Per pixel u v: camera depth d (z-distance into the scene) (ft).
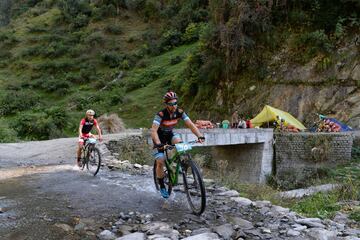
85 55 228.63
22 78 218.79
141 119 148.36
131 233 17.21
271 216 20.39
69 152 53.52
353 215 24.39
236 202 22.89
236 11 120.78
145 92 172.55
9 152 57.00
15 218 19.43
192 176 21.29
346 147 76.59
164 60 200.75
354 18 106.22
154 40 222.89
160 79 181.37
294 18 115.96
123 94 173.78
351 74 101.09
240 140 75.51
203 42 132.46
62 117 124.26
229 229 17.52
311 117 102.78
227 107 119.65
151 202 22.75
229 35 119.65
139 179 30.68
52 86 198.29
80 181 30.04
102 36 239.71
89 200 23.38
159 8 246.06
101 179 30.78
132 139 52.95
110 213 20.43
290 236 17.35
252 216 20.39
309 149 79.10
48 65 223.10
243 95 116.78
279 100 109.09
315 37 107.96
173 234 16.90
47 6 308.60
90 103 171.53
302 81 107.55
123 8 264.52
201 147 94.43
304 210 27.61
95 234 17.22
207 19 216.13
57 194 25.25
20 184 29.50
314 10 114.11
